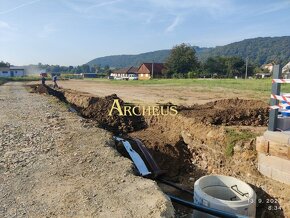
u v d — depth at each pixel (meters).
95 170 6.61
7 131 10.30
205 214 6.20
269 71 82.56
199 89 28.39
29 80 67.00
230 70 80.06
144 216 4.72
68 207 5.03
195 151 10.21
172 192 8.68
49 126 11.03
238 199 6.90
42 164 7.03
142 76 86.25
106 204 5.11
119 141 10.11
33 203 5.18
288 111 7.42
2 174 6.45
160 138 11.63
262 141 7.29
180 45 82.00
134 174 6.56
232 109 11.86
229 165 8.45
